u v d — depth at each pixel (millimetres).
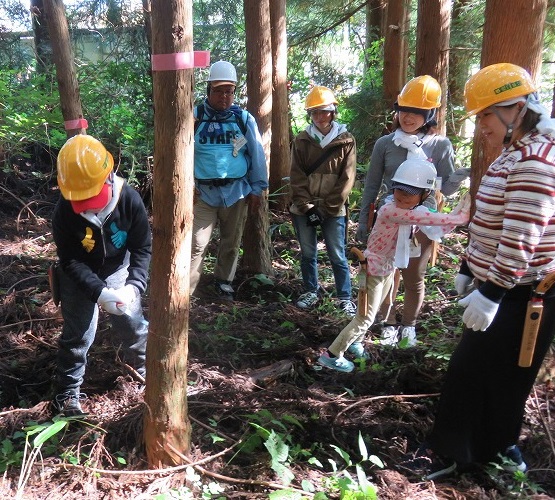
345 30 13367
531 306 2311
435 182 3305
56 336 3928
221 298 4637
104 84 7188
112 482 2471
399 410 3133
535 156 2109
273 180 6840
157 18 2102
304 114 10969
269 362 3738
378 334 4082
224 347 3855
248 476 2580
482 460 2709
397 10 8070
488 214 2318
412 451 2859
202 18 9016
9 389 3346
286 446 2529
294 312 4480
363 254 3377
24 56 8797
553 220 2211
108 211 2635
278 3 6289
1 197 6398
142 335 3197
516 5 2898
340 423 3008
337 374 3549
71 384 3037
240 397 3189
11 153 6730
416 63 6043
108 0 7551
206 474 2543
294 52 10633
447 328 4102
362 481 2355
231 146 4258
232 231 4539
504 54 2977
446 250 5793
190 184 2303
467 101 2293
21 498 2395
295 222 4539
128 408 2992
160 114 2197
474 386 2539
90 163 2486
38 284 4699
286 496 2299
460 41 7895
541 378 3342
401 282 5004
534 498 2541
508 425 2598
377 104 8688
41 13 7688
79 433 2789
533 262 2264
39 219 6145
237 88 9008
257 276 4961
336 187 4277
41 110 6875
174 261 2340
